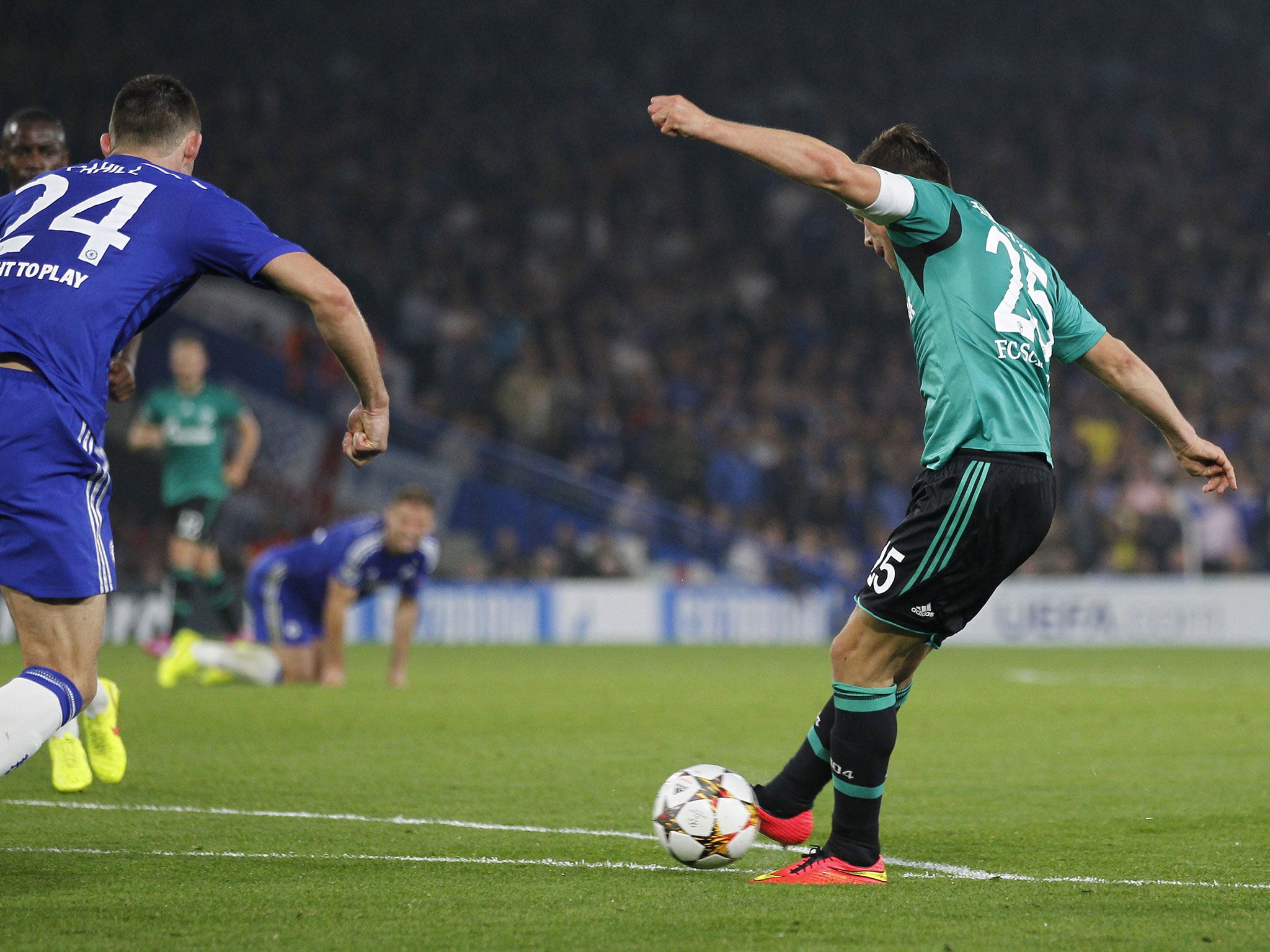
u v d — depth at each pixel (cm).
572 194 9294
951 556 1315
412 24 9719
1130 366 1459
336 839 1558
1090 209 9962
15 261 1305
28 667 1281
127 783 1969
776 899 1242
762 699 3462
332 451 7031
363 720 2866
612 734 2650
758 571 7431
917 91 10612
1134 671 4741
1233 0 11119
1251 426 8400
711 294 9000
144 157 1423
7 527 1259
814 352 8606
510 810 1780
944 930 1112
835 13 10688
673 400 8200
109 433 6569
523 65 9956
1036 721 2952
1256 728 2817
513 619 6944
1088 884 1326
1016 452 1324
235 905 1195
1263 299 9550
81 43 8650
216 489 4262
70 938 1070
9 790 1884
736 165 9781
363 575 3650
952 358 1334
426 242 8725
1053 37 10950
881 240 1465
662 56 10300
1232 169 10488
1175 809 1819
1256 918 1165
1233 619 7081
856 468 7800
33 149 2108
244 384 6938
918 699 3512
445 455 7206
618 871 1386
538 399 7775
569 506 7331
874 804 1348
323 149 8881
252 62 9088
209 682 3769
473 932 1103
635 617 7081
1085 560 7694
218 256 1329
